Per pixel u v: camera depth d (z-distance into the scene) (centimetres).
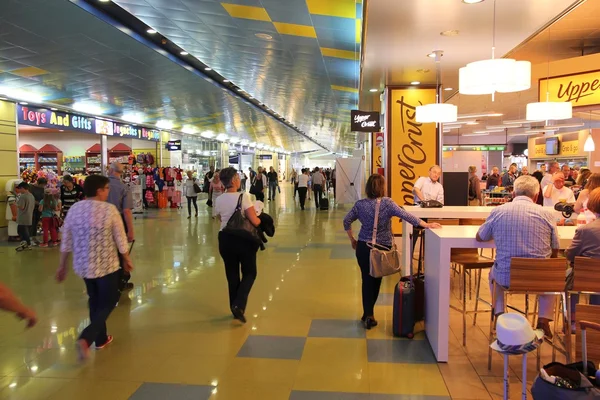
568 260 380
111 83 1144
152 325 481
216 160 3041
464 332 419
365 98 1214
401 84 911
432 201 650
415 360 388
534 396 245
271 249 916
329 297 577
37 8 639
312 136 3247
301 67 1014
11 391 340
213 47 885
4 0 606
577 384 238
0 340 443
